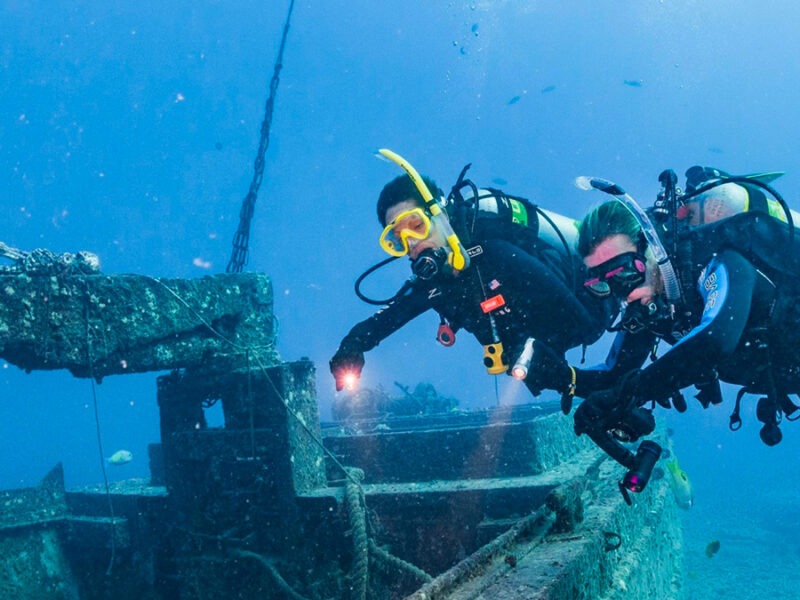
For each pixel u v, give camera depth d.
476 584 2.54
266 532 5.68
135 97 91.94
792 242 2.23
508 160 101.06
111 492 7.15
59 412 55.94
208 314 5.89
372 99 98.69
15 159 90.38
